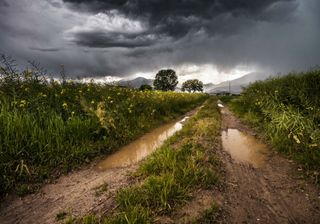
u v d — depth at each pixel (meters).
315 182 4.70
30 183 4.75
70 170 5.52
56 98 7.84
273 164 5.89
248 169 5.54
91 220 3.39
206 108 17.33
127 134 8.27
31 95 7.32
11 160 4.98
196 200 3.87
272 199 4.21
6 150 5.09
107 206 3.76
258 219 3.61
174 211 3.56
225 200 4.03
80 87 9.64
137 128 9.19
